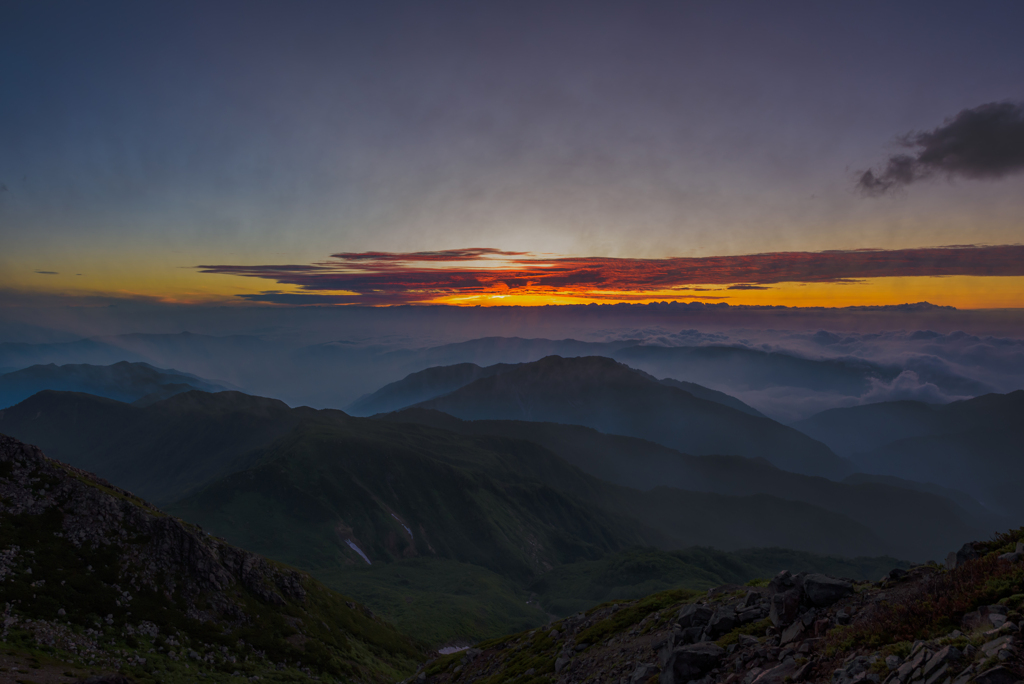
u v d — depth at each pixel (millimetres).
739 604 30984
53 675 52844
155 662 68250
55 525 81000
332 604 116812
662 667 27891
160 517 93250
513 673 46750
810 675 19047
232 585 94625
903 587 22875
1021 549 18875
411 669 108188
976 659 14094
